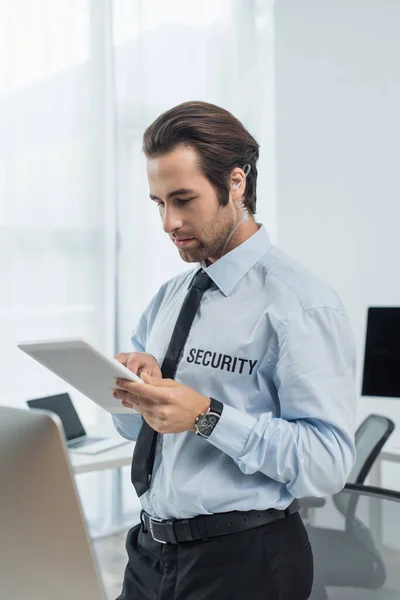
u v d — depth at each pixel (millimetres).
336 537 1326
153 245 4004
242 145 1168
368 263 3979
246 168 1199
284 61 4273
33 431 629
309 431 1110
